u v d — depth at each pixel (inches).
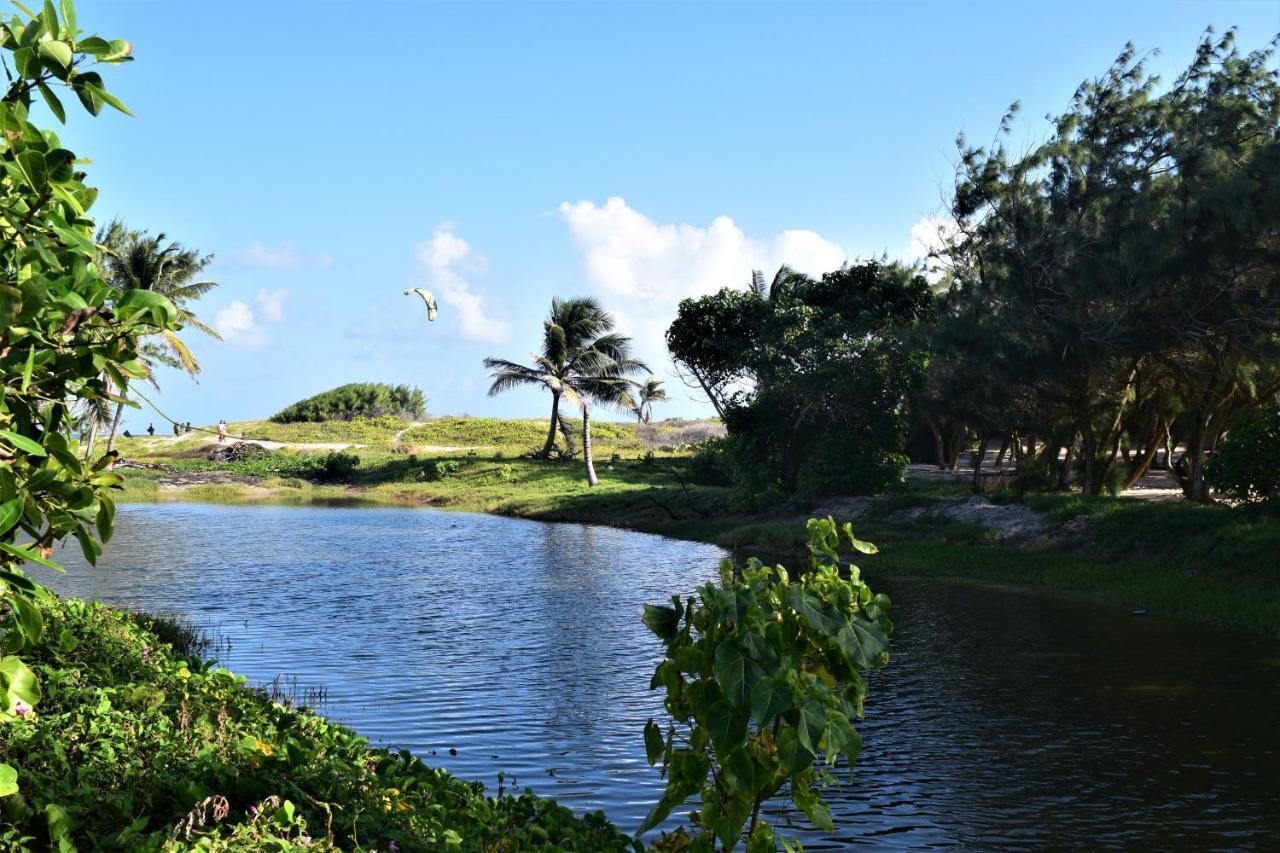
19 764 193.9
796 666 176.7
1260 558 738.8
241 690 345.4
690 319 1544.0
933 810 325.1
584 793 343.3
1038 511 1047.6
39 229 116.5
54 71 118.6
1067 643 597.9
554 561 1079.6
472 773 362.9
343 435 3272.6
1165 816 317.1
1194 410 1148.5
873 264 1521.9
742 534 1232.8
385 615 727.1
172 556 1095.0
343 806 200.7
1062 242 1001.5
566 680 522.0
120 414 2027.6
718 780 186.5
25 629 111.2
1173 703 458.6
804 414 1418.6
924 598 772.6
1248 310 908.0
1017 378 1077.1
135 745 216.4
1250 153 905.5
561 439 3036.4
